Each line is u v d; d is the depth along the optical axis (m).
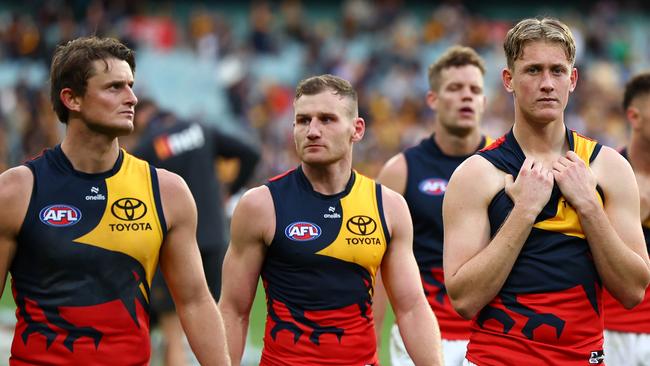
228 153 29.77
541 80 15.63
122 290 14.99
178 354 26.56
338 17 114.62
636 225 16.12
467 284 15.65
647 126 21.08
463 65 23.23
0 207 14.72
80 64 14.82
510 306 15.87
